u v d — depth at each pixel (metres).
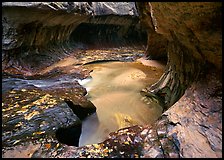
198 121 4.71
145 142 4.66
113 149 4.48
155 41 15.48
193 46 5.59
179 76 7.34
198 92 5.40
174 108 5.57
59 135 5.37
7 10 9.70
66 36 17.84
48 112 6.22
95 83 10.94
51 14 12.13
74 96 8.16
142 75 12.59
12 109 6.30
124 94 9.52
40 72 11.58
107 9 21.53
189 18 4.53
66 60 15.11
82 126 6.75
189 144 4.24
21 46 11.55
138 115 7.60
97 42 22.89
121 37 25.88
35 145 4.68
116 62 16.23
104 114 7.61
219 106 4.73
